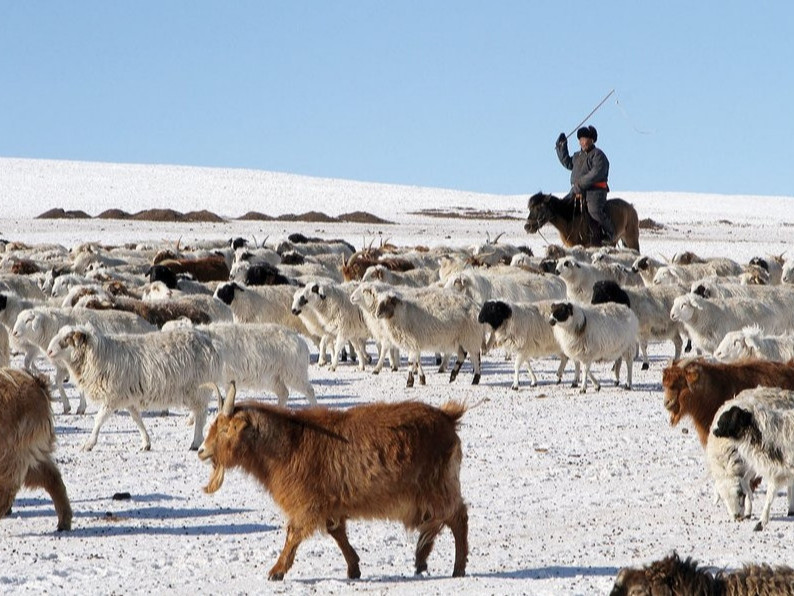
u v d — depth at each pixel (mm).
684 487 14852
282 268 37406
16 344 23641
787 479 12406
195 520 12992
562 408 21234
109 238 69750
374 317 24875
